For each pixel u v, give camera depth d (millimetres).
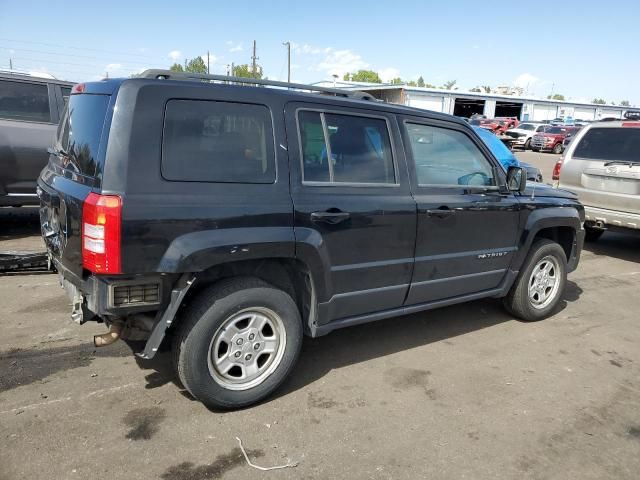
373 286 3676
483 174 4367
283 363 3291
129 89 2775
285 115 3240
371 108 3654
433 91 49812
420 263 3887
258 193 3076
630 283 6395
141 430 2930
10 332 4109
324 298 3414
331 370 3779
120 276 2713
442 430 3076
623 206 7215
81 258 2773
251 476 2611
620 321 5051
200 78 3111
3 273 5289
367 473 2674
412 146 3855
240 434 2945
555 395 3549
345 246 3436
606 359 4168
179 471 2617
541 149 31172
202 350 2969
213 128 2975
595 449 2953
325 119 3422
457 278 4203
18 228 7461
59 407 3109
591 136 7871
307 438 2939
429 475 2678
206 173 2926
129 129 2730
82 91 3295
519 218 4551
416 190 3830
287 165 3209
